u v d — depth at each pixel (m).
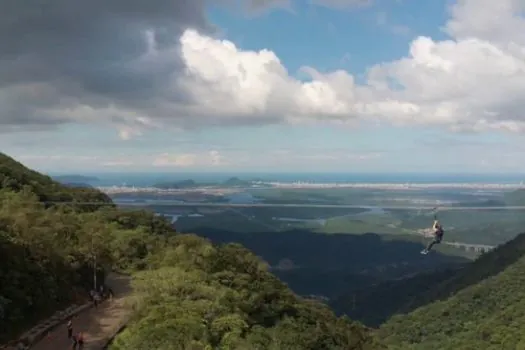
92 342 34.88
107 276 56.91
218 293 43.12
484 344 87.88
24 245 40.00
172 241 69.81
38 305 37.47
